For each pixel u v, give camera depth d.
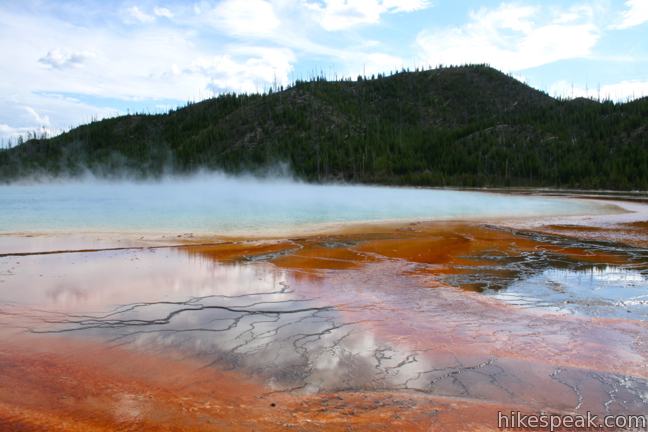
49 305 6.38
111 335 5.26
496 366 4.50
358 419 3.52
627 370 4.42
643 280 8.21
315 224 16.41
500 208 25.66
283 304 6.54
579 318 6.00
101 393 3.89
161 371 4.34
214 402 3.76
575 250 11.40
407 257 10.27
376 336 5.30
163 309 6.26
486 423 3.48
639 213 23.22
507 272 8.80
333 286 7.60
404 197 37.84
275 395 3.89
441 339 5.21
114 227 15.00
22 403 3.70
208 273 8.47
